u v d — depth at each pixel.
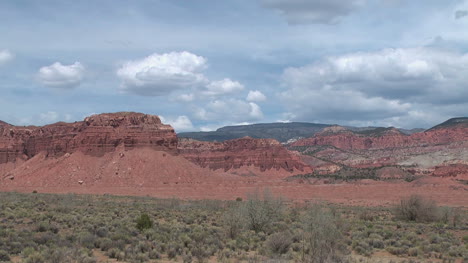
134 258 28.34
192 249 31.31
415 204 62.72
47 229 38.00
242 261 28.84
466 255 33.03
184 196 115.75
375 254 34.25
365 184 166.25
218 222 51.59
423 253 34.78
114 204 78.56
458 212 67.31
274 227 46.00
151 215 58.75
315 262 27.67
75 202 76.94
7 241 31.02
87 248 31.27
